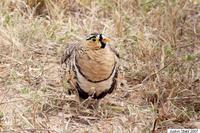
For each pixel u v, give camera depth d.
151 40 14.45
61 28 14.52
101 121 11.27
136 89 12.44
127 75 12.96
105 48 10.70
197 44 14.60
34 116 10.75
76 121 11.21
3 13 14.67
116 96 12.19
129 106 11.59
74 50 11.09
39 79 12.44
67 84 11.25
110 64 10.77
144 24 15.17
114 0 15.70
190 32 15.11
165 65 12.96
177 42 14.54
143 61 13.45
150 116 11.45
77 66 10.88
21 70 12.80
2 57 13.23
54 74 12.75
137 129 10.89
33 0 15.23
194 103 11.95
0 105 11.15
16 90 12.02
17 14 14.62
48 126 10.84
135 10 15.61
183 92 12.12
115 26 14.69
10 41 13.57
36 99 11.39
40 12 15.30
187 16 15.63
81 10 15.53
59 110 11.48
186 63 13.15
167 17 15.07
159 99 11.92
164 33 14.69
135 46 13.76
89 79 10.80
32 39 13.95
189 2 15.91
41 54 13.55
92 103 11.62
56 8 15.13
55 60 13.34
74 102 11.60
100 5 15.59
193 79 12.59
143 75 12.91
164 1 15.49
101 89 10.96
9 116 10.94
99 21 15.04
